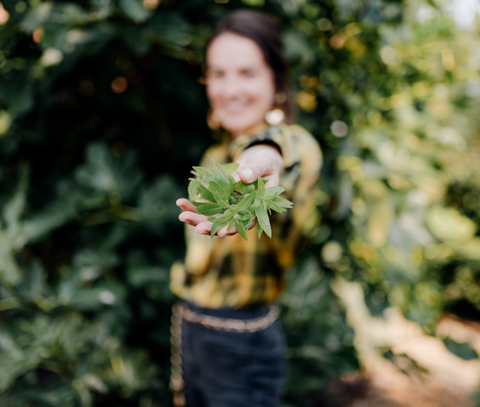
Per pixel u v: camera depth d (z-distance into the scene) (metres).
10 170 1.47
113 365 1.49
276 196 0.45
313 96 1.75
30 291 1.37
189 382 1.18
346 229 1.78
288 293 1.77
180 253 1.57
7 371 1.29
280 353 1.10
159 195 1.51
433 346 3.02
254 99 1.07
